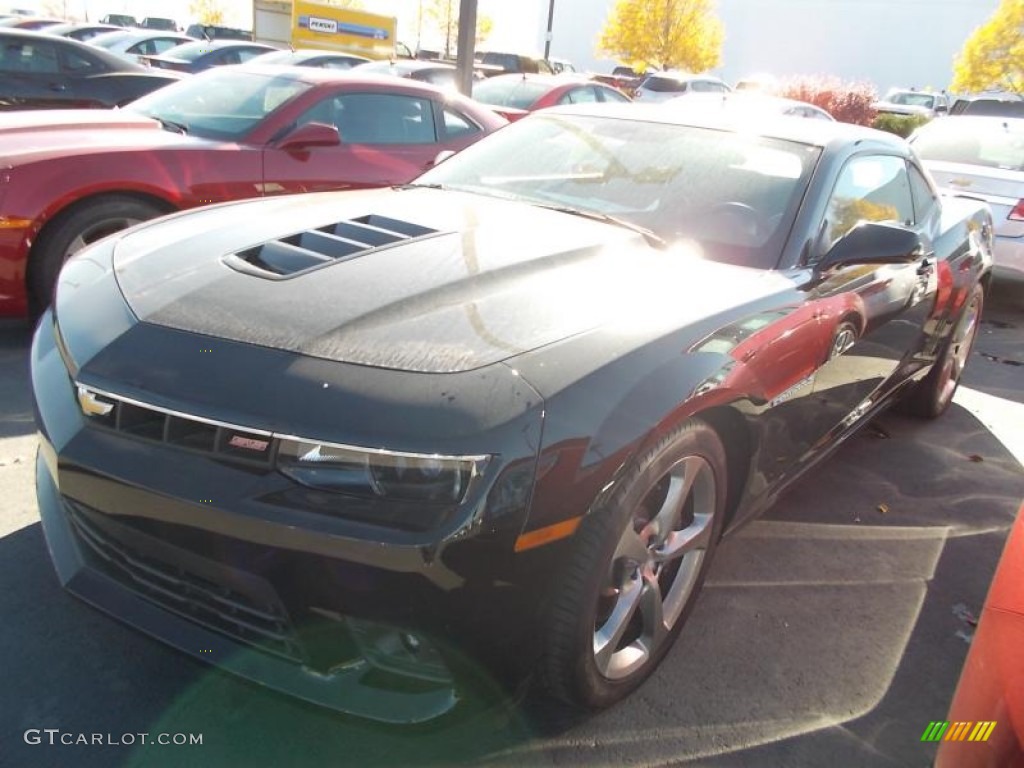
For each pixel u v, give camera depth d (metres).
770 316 2.54
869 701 2.47
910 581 3.14
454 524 1.74
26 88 9.18
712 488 2.43
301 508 1.77
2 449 3.41
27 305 4.45
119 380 1.97
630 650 2.33
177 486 1.84
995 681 1.52
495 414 1.81
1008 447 4.57
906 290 3.50
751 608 2.86
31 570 2.64
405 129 6.19
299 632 1.84
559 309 2.21
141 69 10.08
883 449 4.38
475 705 1.94
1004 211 7.34
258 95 5.73
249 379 1.88
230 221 2.72
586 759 2.13
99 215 4.58
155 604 2.03
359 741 2.13
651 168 3.27
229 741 2.09
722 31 45.19
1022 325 7.48
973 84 35.69
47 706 2.15
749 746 2.24
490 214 2.95
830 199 3.12
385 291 2.19
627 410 1.97
